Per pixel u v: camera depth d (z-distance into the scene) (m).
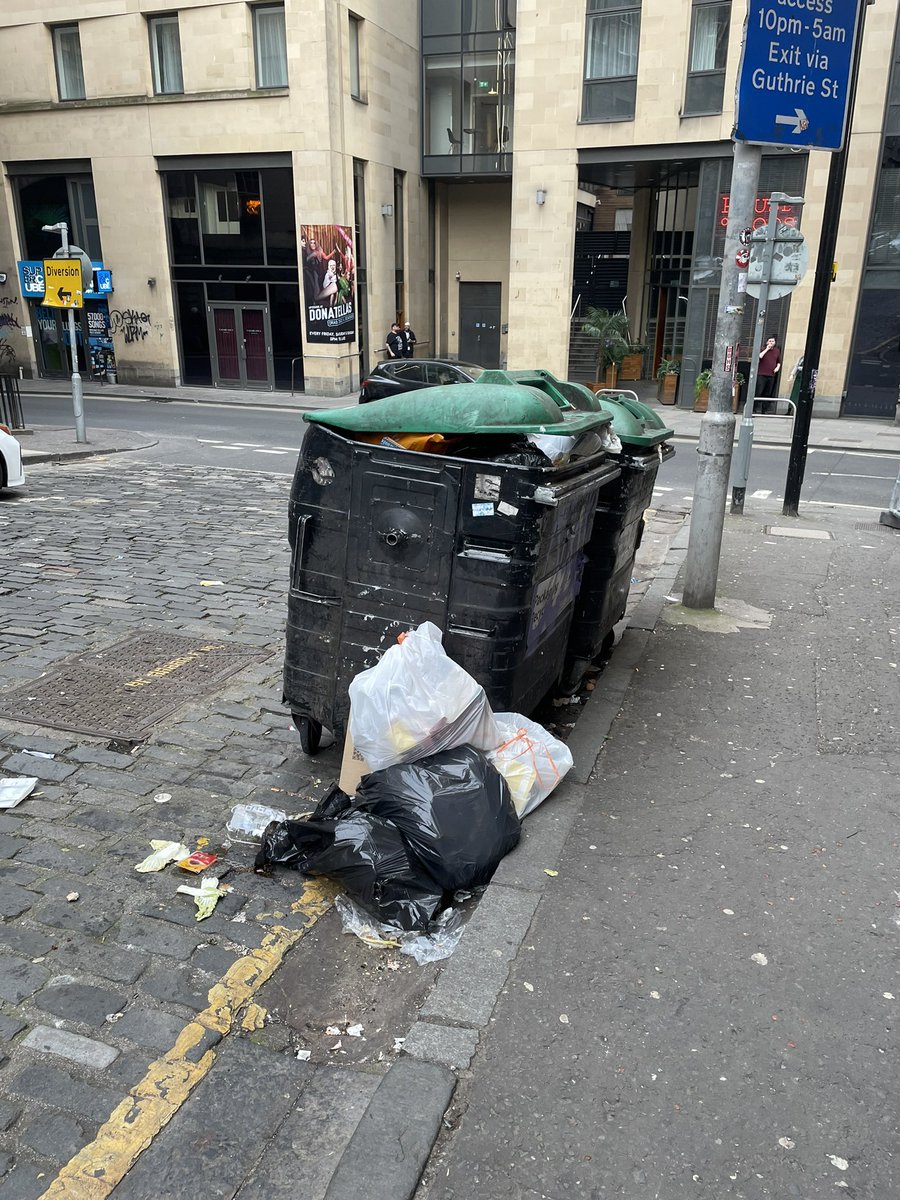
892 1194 2.20
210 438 17.39
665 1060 2.58
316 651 3.99
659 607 6.78
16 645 5.68
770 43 5.63
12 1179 2.17
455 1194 2.17
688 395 22.80
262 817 3.74
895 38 19.00
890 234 20.08
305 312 24.72
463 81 27.30
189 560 7.97
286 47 22.77
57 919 3.11
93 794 3.93
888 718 4.95
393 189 26.98
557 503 3.54
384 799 3.31
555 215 23.08
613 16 21.28
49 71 25.36
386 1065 2.60
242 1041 2.65
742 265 6.06
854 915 3.26
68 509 10.12
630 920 3.18
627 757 4.41
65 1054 2.54
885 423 20.75
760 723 4.84
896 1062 2.60
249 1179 2.21
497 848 3.38
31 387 27.02
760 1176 2.23
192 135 24.25
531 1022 2.70
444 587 3.69
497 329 31.17
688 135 21.27
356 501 3.76
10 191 27.16
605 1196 2.17
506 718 3.84
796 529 9.79
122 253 26.14
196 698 4.95
